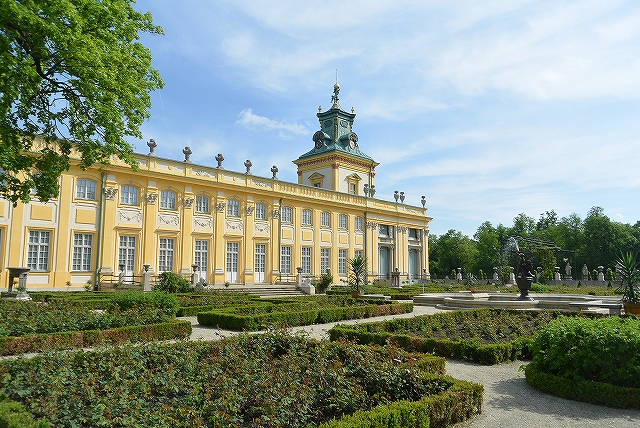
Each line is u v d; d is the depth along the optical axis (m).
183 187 30.17
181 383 6.08
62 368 6.05
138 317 11.81
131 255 27.61
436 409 5.80
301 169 49.69
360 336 11.07
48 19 11.53
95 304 15.98
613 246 60.06
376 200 45.97
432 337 11.43
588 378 7.63
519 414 6.69
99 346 7.22
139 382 5.99
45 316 10.78
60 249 24.52
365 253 43.84
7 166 12.48
